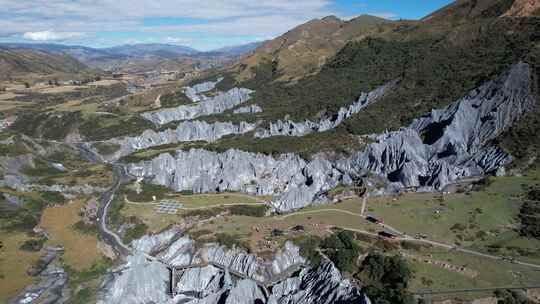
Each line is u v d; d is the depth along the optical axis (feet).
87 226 490.90
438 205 443.73
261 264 383.24
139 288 376.89
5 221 492.13
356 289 316.40
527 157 475.72
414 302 301.43
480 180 474.08
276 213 491.72
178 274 405.80
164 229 461.78
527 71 545.44
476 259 350.64
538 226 377.09
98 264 424.46
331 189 521.65
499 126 524.93
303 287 349.82
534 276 322.55
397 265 340.39
